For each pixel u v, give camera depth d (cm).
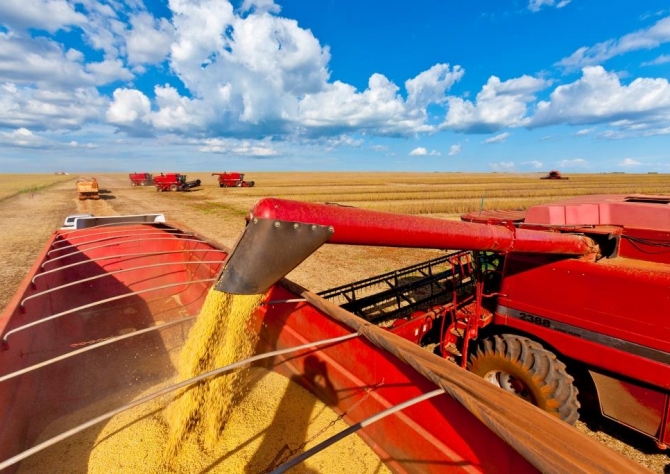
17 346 283
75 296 526
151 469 255
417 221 219
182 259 595
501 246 260
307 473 253
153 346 451
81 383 370
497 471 180
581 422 380
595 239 349
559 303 340
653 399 293
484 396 171
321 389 321
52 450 273
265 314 397
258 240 185
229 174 5209
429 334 538
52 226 1759
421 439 224
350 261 1048
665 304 272
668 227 329
